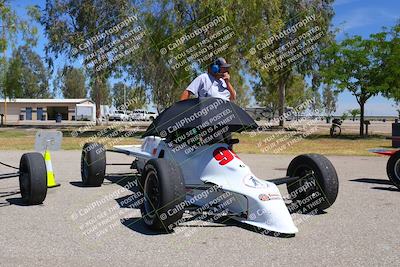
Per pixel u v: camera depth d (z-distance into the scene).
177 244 5.11
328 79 29.27
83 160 8.90
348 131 37.50
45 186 6.82
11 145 19.19
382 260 4.59
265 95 48.09
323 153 17.25
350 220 6.26
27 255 4.68
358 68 28.73
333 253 4.81
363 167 12.85
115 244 5.10
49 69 38.56
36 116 72.88
